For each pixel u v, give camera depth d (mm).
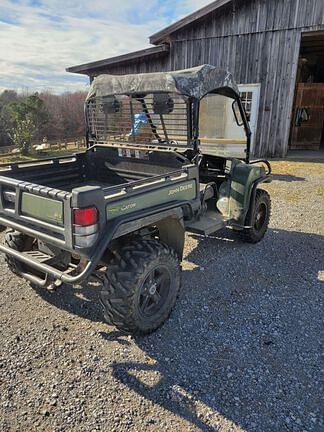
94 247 2025
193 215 2828
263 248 4051
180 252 2756
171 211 2518
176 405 1922
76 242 1998
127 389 2021
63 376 2105
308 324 2643
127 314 2273
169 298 2602
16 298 2900
